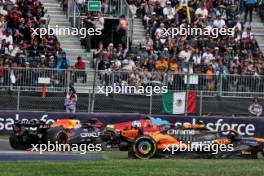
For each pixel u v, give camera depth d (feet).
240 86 282.36
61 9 327.67
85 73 272.31
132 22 328.29
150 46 312.29
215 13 343.87
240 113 282.15
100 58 291.17
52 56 284.82
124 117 260.62
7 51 287.48
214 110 278.87
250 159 205.46
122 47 318.65
